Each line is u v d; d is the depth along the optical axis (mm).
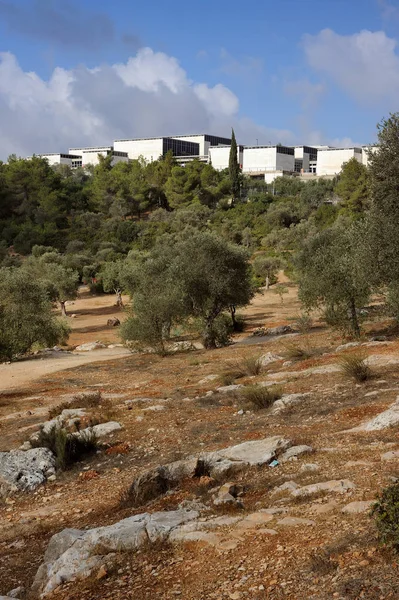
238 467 10453
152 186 175500
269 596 5340
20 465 13180
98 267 115375
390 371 17625
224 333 40531
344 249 29797
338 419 13352
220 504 8406
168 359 34188
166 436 14656
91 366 34219
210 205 169625
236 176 175250
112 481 12055
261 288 90812
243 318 61000
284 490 8664
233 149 176000
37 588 7004
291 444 11391
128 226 140375
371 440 10859
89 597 6176
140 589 6098
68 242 142500
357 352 22688
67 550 7391
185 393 20922
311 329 41688
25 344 44062
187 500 9234
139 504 9883
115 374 30250
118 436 15211
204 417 16172
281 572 5754
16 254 138625
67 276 81312
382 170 18391
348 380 17484
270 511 7637
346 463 9508
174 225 138750
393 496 5973
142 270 50531
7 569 8094
